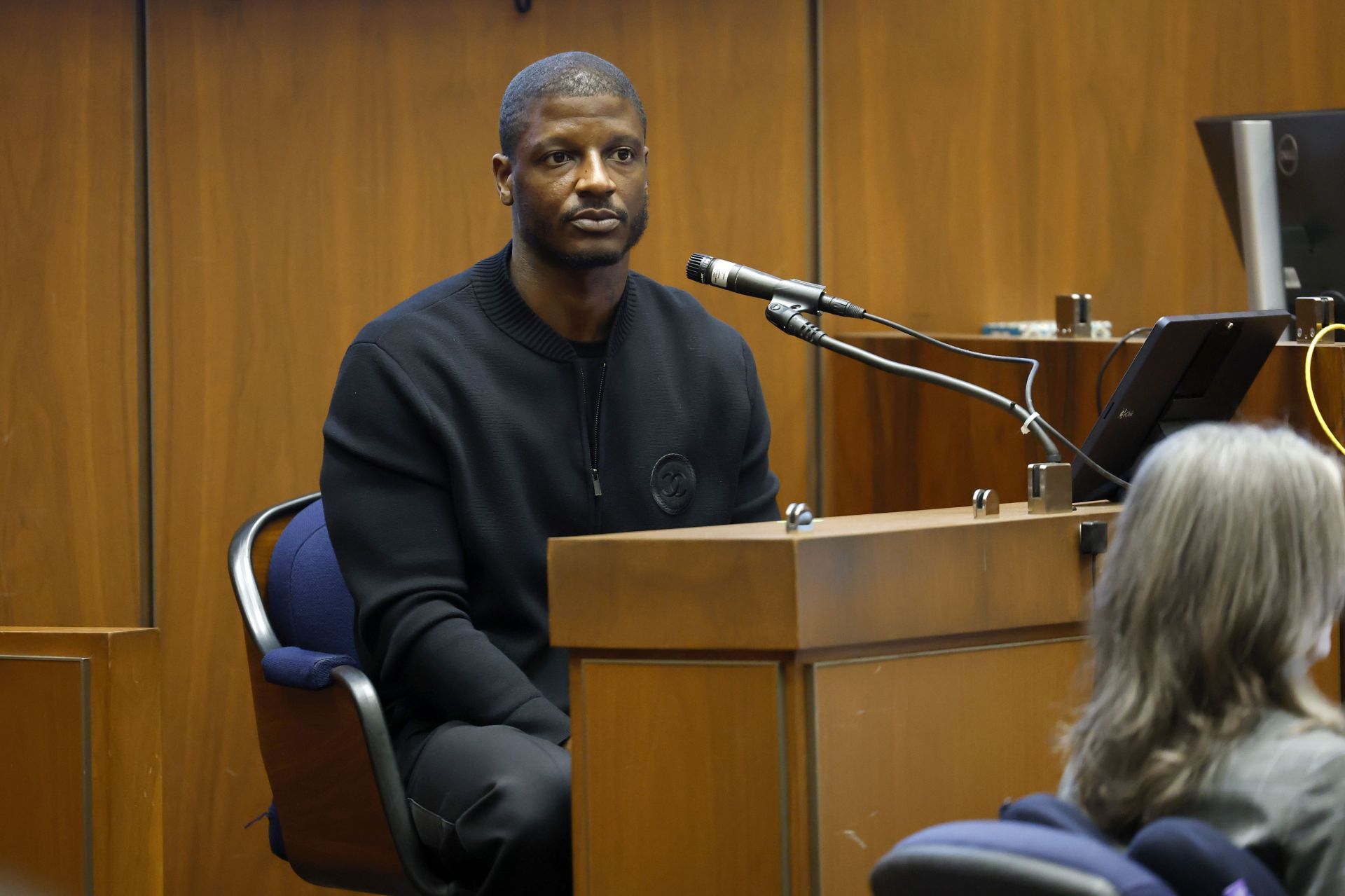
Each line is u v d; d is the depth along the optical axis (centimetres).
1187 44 1366
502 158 870
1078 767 486
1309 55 1382
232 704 1270
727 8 1301
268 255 1269
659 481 869
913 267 1332
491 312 857
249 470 1269
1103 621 486
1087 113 1355
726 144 1305
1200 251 1377
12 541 1254
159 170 1259
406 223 1279
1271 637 455
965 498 1166
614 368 871
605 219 832
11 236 1252
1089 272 1361
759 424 926
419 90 1277
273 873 1274
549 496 843
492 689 772
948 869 392
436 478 825
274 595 870
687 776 630
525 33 1285
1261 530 456
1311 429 880
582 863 646
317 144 1271
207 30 1260
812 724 616
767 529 660
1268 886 397
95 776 852
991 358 735
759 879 621
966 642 657
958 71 1334
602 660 639
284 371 1272
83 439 1258
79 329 1256
